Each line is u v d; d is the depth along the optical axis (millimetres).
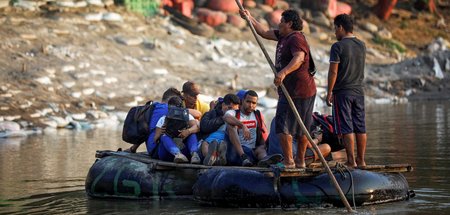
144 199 28656
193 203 27609
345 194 26188
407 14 127188
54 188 31375
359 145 27984
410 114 64500
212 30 91312
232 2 98438
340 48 27359
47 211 26812
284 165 26859
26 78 61844
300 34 26688
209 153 28672
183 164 28609
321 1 110250
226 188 26438
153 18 87312
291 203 26125
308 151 29000
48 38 71500
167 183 28625
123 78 67812
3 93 58156
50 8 77375
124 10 85125
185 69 75375
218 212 25859
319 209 26031
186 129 29828
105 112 60250
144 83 67875
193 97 31625
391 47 112125
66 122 56344
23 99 57969
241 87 72500
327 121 29828
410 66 91812
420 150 40406
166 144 29578
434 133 48688
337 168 26625
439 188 29625
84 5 80438
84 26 77125
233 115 29656
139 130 30828
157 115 30625
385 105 76500
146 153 31797
